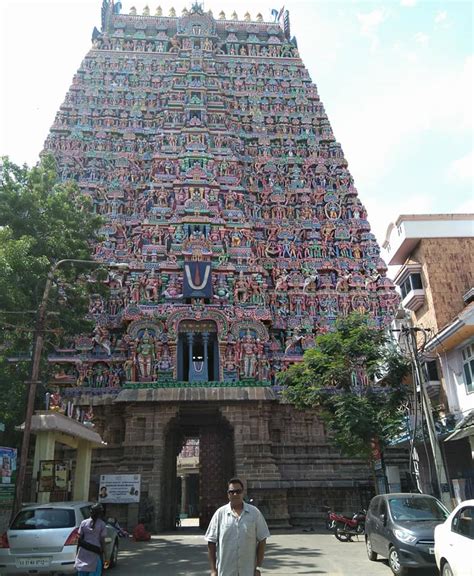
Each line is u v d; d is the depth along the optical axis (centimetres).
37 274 2403
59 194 2850
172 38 5597
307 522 3378
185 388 3578
